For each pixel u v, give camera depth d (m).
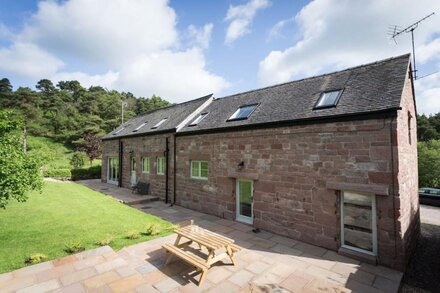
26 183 5.80
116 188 16.23
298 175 7.16
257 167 8.30
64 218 8.22
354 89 7.04
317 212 6.73
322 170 6.64
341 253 6.13
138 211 9.80
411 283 5.27
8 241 6.03
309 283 4.67
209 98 13.72
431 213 13.10
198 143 10.80
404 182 5.99
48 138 45.34
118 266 4.93
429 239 8.55
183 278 4.68
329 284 4.68
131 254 5.67
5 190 5.36
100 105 62.50
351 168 6.10
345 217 6.34
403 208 5.71
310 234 6.86
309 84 8.91
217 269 5.13
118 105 59.41
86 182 19.30
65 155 38.16
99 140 32.19
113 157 18.62
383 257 5.60
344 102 6.68
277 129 7.71
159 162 13.55
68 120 49.69
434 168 20.03
